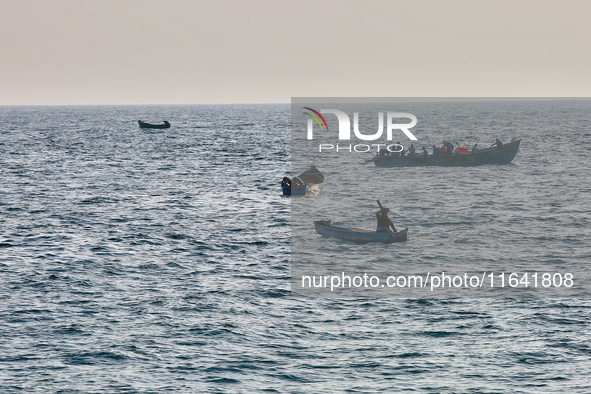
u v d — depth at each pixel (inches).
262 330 2219.5
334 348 2076.8
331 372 1909.4
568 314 2369.6
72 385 1820.9
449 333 2198.6
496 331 2215.8
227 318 2320.4
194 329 2214.6
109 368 1921.8
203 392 1787.6
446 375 1884.8
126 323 2266.2
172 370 1916.8
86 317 2316.7
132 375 1881.2
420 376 1884.8
